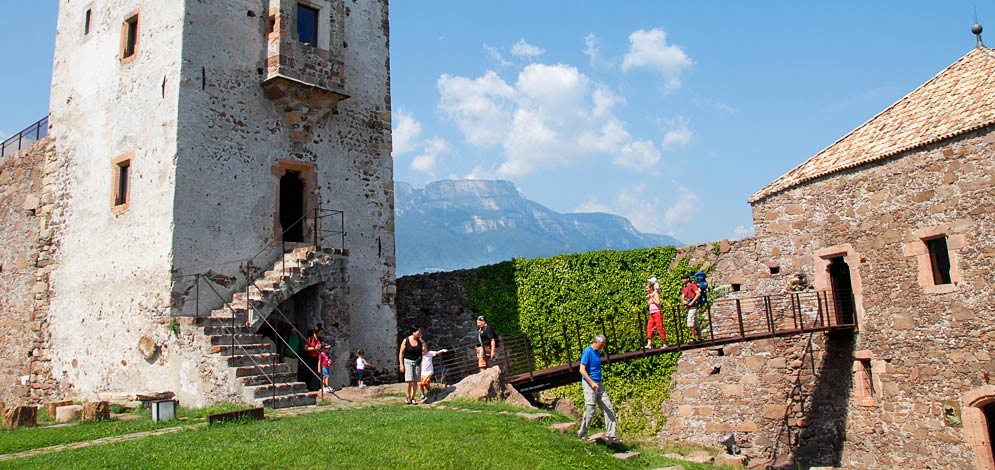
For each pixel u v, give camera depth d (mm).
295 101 18453
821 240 18609
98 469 8875
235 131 17625
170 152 16641
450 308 24625
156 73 17453
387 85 21438
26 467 9180
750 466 17266
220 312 16297
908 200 16875
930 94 18250
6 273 21828
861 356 17828
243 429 11281
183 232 16406
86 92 19750
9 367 20922
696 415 19516
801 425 18250
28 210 21297
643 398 20375
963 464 15500
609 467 10844
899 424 16875
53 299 19750
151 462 9164
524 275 22953
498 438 11141
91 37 19906
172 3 17375
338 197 19609
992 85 16406
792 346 18594
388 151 21141
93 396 17812
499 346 22484
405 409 13844
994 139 15258
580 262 21859
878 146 17859
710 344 16219
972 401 15367
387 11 21766
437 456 9938
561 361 21766
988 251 15273
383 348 20031
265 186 18078
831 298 18297
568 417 13773
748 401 18797
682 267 20312
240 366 14656
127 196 17844
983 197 15414
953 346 15859
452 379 20812
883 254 17359
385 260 20516
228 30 17797
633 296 20766
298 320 18422
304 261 17688
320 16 19500
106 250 18141
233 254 17250
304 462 9281
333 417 12500
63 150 20312
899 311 17000
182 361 15469
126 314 17188
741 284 19672
